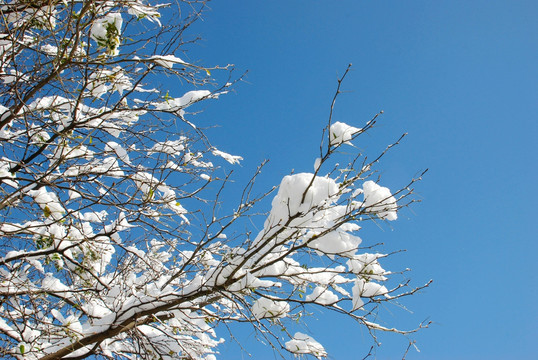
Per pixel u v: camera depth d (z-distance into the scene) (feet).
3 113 13.42
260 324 12.03
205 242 13.23
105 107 14.29
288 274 13.60
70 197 14.62
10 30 12.37
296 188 11.84
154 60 12.81
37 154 14.82
